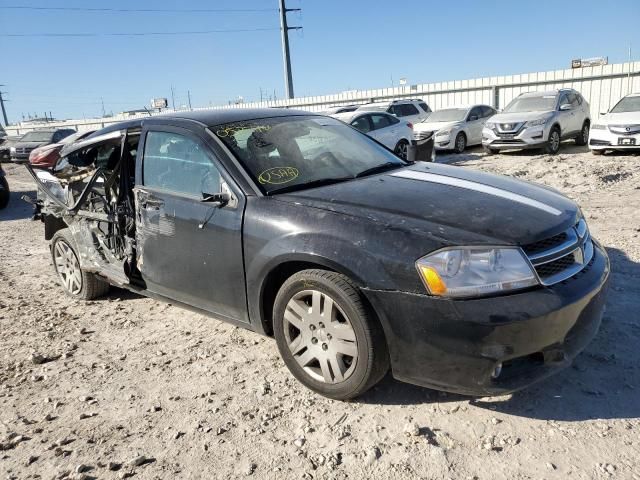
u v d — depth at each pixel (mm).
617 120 13070
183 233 3803
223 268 3586
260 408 3232
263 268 3307
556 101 15828
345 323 3057
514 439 2779
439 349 2781
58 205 5176
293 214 3238
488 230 2865
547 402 3062
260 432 3002
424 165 4250
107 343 4316
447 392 3174
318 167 3855
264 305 3488
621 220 6723
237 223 3455
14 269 6758
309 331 3217
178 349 4109
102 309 5066
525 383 2783
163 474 2723
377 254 2885
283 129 4152
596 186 9117
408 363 2896
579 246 3100
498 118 15633
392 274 2838
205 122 4016
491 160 14719
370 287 2885
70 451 2939
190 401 3369
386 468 2646
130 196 4449
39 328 4691
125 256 4480
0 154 24094
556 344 2809
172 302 4145
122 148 4430
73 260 5305
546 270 2869
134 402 3404
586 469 2541
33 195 13727
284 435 2965
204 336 4301
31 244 8211
